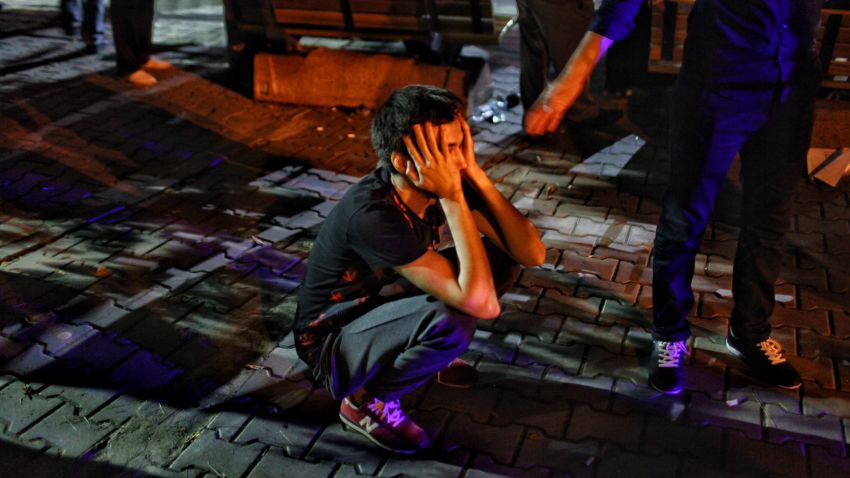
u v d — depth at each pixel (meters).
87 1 7.16
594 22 2.84
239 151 5.38
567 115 5.66
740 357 3.29
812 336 3.46
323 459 2.81
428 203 2.51
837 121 4.63
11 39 7.68
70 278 3.89
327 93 6.06
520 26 5.32
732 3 2.56
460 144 2.39
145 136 5.59
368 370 2.60
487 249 2.78
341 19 5.91
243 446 2.86
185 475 2.73
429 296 2.53
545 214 4.54
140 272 3.96
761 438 2.89
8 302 3.68
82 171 5.05
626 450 2.85
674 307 3.07
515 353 3.37
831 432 2.92
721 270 3.97
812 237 4.25
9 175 4.97
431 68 5.76
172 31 8.12
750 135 2.75
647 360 3.32
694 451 2.84
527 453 2.84
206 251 4.16
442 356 2.56
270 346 3.42
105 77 6.71
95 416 3.00
